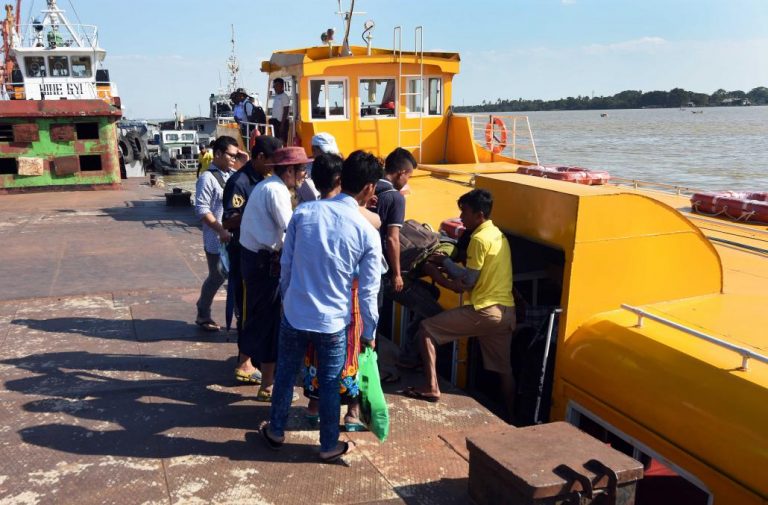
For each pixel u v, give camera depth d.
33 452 3.73
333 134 10.72
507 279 4.54
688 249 4.65
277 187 3.99
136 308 6.59
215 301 6.91
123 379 4.78
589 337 4.32
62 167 16.39
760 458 3.14
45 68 26.03
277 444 3.73
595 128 109.69
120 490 3.36
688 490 4.34
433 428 4.11
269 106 13.12
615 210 4.34
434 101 11.52
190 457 3.69
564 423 3.40
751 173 30.56
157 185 18.77
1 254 9.16
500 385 5.20
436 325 4.52
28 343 5.54
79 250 9.46
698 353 3.79
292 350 3.52
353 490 3.39
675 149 50.97
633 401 3.88
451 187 9.34
